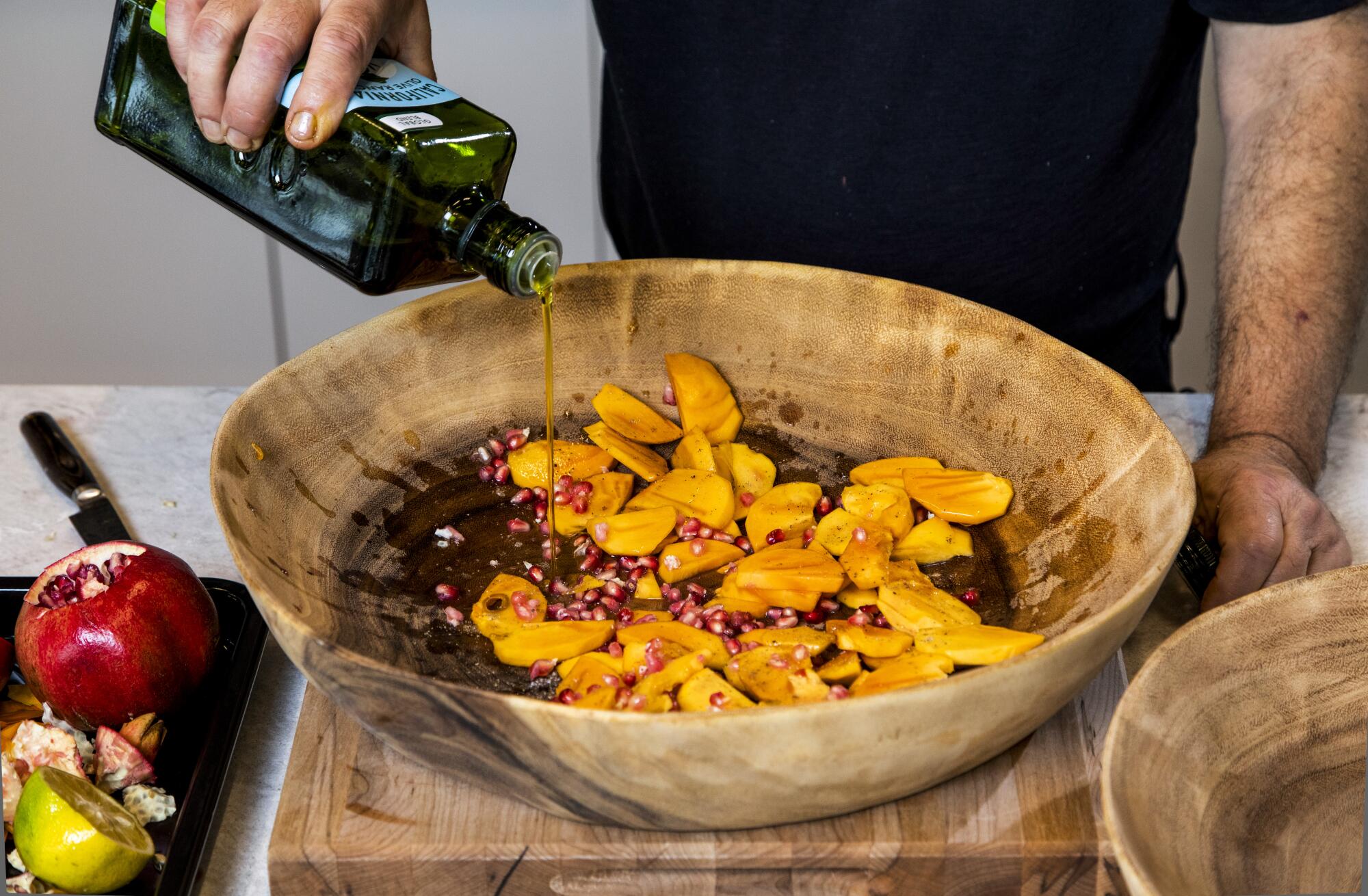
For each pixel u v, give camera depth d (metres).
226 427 1.15
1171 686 0.85
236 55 1.10
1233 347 1.51
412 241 1.14
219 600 1.18
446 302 1.35
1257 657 0.90
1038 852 0.93
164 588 1.06
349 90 1.07
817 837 0.93
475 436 1.39
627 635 1.13
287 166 1.15
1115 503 1.16
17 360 3.11
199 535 1.36
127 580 1.05
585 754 0.82
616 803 0.87
